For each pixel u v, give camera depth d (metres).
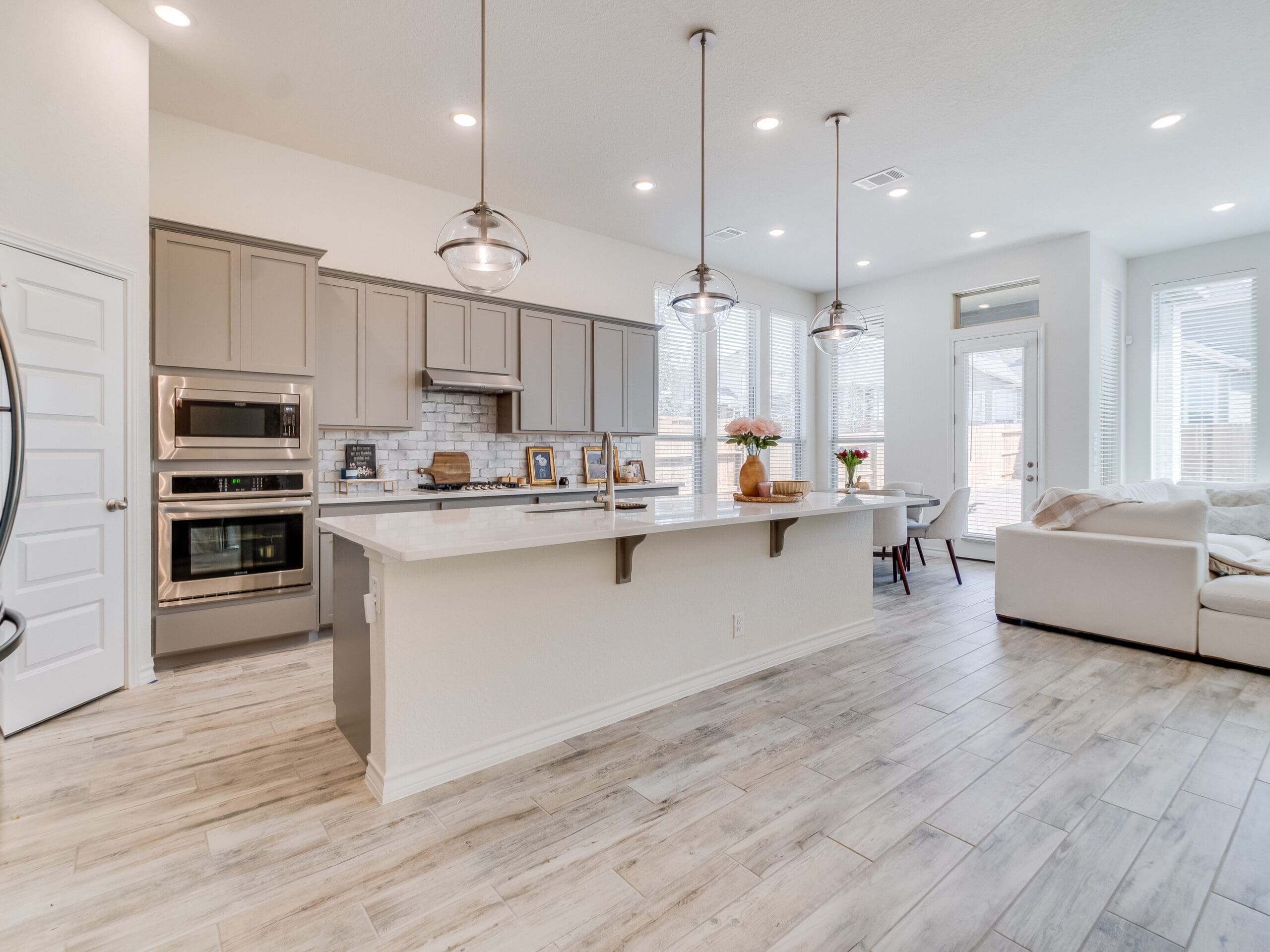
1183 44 2.92
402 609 2.00
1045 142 3.84
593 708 2.51
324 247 4.07
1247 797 2.00
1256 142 3.84
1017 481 5.95
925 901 1.54
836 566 3.62
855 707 2.71
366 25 2.77
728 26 2.79
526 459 5.03
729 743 2.39
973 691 2.90
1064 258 5.60
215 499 3.21
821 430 7.50
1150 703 2.76
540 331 4.80
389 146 3.90
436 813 1.92
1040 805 1.96
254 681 3.00
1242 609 3.18
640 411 5.45
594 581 2.51
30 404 2.42
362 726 2.19
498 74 3.15
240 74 3.15
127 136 2.79
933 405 6.51
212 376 3.22
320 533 3.57
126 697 2.80
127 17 2.74
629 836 1.81
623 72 3.13
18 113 2.36
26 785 2.06
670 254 6.04
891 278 6.82
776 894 1.57
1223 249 5.55
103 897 1.55
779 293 7.07
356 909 1.51
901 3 2.64
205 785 2.07
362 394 3.97
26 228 2.39
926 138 3.79
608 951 1.39
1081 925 1.46
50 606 2.53
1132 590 3.54
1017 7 2.67
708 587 2.93
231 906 1.52
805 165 4.14
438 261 4.53
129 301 2.83
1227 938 1.42
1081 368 5.51
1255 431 5.34
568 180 4.38
